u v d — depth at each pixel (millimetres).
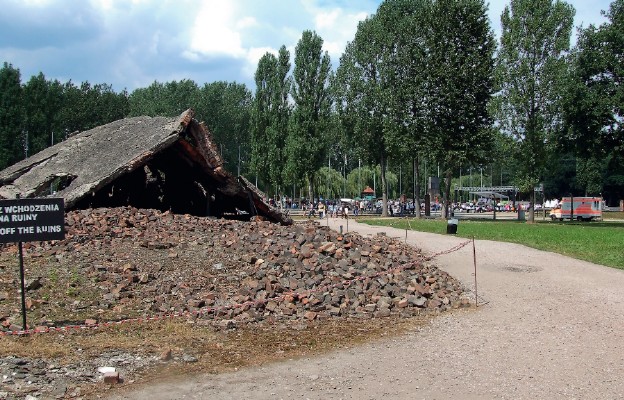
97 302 9742
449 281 13625
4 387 6258
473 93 38281
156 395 6254
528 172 39000
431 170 79438
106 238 13234
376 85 44812
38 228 8422
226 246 13242
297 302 10469
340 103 47594
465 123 38562
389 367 7414
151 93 85188
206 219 16359
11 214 8234
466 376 7074
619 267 16641
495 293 12820
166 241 13203
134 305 9789
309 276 11617
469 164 40906
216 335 8672
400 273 12648
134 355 7602
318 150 52750
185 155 19359
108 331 8516
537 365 7555
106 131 23484
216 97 79312
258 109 58531
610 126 35156
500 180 106188
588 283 14000
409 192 84312
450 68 37781
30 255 11891
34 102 67312
